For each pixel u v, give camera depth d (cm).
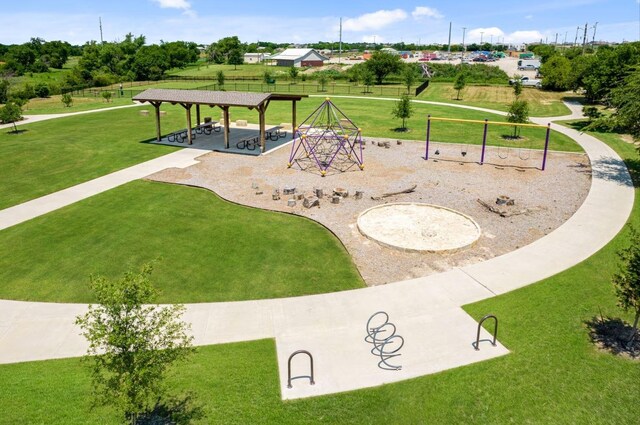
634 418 790
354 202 1928
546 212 1791
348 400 841
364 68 7412
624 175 2272
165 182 2202
